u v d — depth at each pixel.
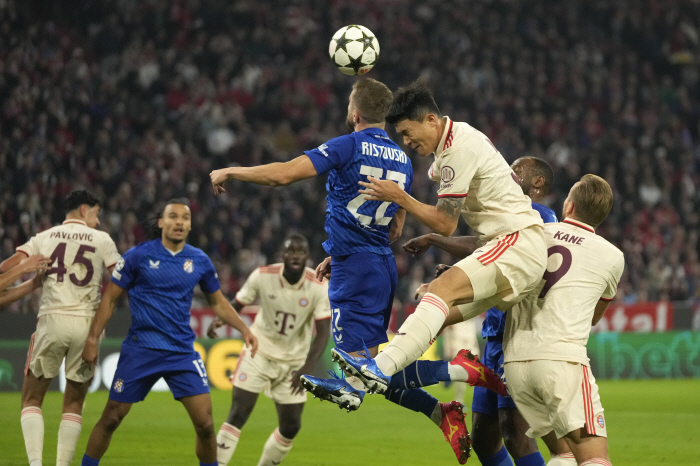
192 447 29.23
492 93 82.75
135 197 60.91
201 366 21.70
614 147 80.19
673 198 78.94
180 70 73.06
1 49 62.31
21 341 46.72
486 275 16.39
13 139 58.09
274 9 82.00
